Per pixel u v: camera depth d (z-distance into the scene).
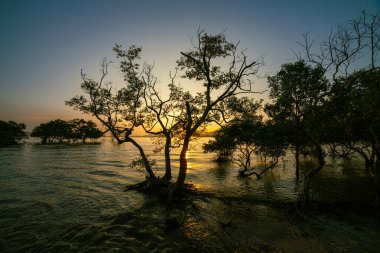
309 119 19.91
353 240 11.59
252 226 13.71
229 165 44.97
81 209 17.14
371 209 14.89
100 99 21.39
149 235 12.66
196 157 65.50
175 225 14.04
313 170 15.38
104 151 87.25
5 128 131.50
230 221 13.99
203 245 11.48
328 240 11.66
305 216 14.59
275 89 20.19
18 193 22.11
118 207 17.66
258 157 59.56
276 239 11.93
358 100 13.52
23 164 45.31
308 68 16.09
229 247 11.23
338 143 29.72
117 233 12.92
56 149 94.50
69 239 12.15
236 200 19.38
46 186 25.41
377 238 11.73
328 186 24.42
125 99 21.42
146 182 22.98
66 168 40.19
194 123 22.55
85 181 28.50
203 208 17.42
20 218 15.19
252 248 11.07
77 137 156.75
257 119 25.05
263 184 26.55
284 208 16.52
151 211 16.73
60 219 15.04
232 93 20.00
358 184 25.12
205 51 19.11
